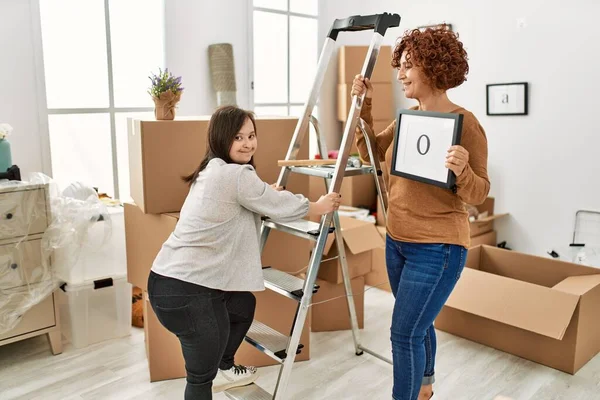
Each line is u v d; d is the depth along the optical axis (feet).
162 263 6.20
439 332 10.14
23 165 10.19
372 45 6.80
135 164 8.47
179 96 8.32
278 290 6.98
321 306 10.02
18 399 7.86
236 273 6.16
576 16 11.80
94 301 9.61
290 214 6.19
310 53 15.06
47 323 9.19
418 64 5.97
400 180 6.40
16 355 9.29
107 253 9.69
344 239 9.52
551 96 12.41
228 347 7.03
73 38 10.75
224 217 6.01
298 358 8.98
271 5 13.87
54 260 9.16
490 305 9.13
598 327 9.04
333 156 13.83
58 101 10.74
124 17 11.34
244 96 13.48
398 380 6.31
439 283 6.07
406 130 6.22
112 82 11.34
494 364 8.89
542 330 8.39
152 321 8.18
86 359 9.14
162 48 11.91
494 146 13.53
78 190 9.60
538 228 13.04
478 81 13.56
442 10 13.91
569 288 9.06
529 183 13.05
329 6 15.25
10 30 9.74
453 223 6.08
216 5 12.57
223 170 6.04
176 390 8.12
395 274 6.68
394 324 6.27
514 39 12.80
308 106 7.65
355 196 14.24
